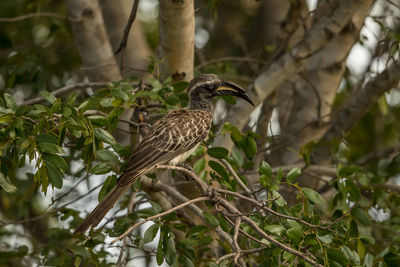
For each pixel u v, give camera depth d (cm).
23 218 1170
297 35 1503
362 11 1212
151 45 1772
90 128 806
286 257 740
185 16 1050
